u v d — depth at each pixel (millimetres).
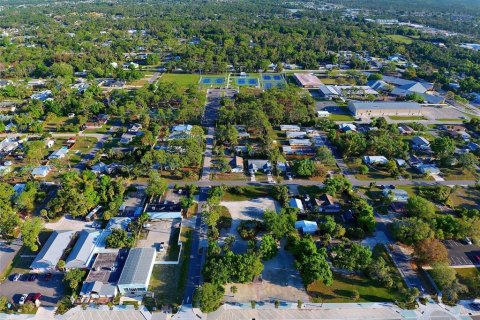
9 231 118688
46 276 105062
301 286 103625
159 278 105062
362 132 198375
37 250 114938
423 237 113062
